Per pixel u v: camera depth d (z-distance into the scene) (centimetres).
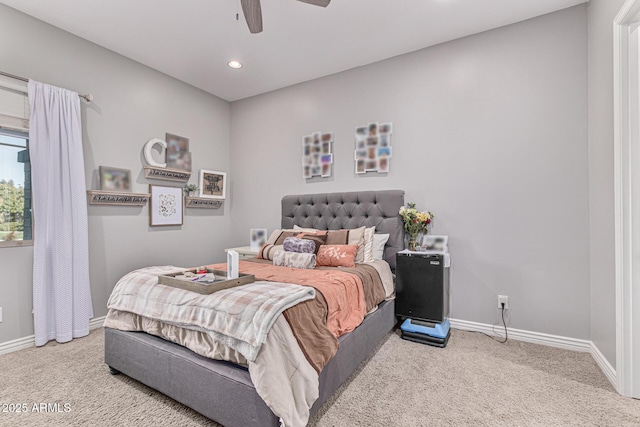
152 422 155
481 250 278
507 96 269
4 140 243
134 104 329
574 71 244
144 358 177
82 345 251
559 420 157
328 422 155
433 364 217
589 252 237
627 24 180
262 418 131
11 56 243
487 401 173
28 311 250
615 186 186
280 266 264
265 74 362
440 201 296
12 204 247
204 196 401
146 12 251
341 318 187
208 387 148
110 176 305
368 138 334
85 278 274
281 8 245
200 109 404
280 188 401
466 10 250
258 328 134
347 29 275
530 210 259
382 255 303
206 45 301
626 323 179
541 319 254
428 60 304
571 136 245
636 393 176
